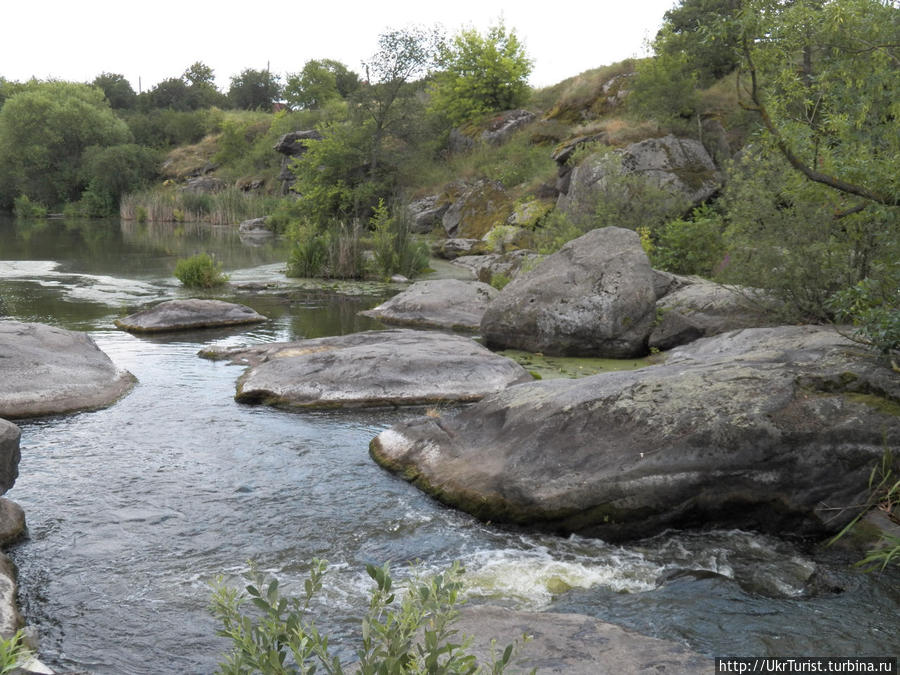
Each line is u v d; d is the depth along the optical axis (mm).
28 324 9539
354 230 21625
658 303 11844
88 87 72812
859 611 4199
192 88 86438
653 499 5230
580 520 5281
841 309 7004
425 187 34000
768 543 5180
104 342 11891
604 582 4621
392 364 8883
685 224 15477
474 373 8891
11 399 7926
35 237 35844
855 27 6113
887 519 5156
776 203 10094
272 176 53719
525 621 3885
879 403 5570
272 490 6086
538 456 5688
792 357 6426
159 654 3848
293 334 12789
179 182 60969
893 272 6934
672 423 5535
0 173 62312
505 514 5469
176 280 20188
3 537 5047
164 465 6586
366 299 17188
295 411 8258
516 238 24594
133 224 47656
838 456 5305
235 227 44750
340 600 4379
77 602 4363
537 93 42125
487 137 36562
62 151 63125
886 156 6367
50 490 6000
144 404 8422
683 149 21031
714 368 6191
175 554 4992
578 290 11000
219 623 4137
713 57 23719
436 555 5023
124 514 5590
